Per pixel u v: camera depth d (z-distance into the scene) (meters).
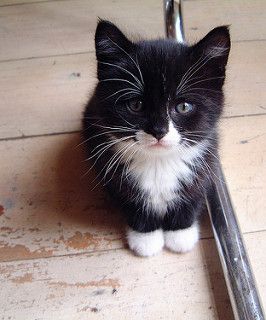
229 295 0.23
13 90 0.35
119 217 0.27
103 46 0.22
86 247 0.25
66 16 0.43
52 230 0.26
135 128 0.22
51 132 0.32
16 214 0.27
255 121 0.31
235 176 0.28
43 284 0.24
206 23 0.40
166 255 0.25
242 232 0.26
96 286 0.24
